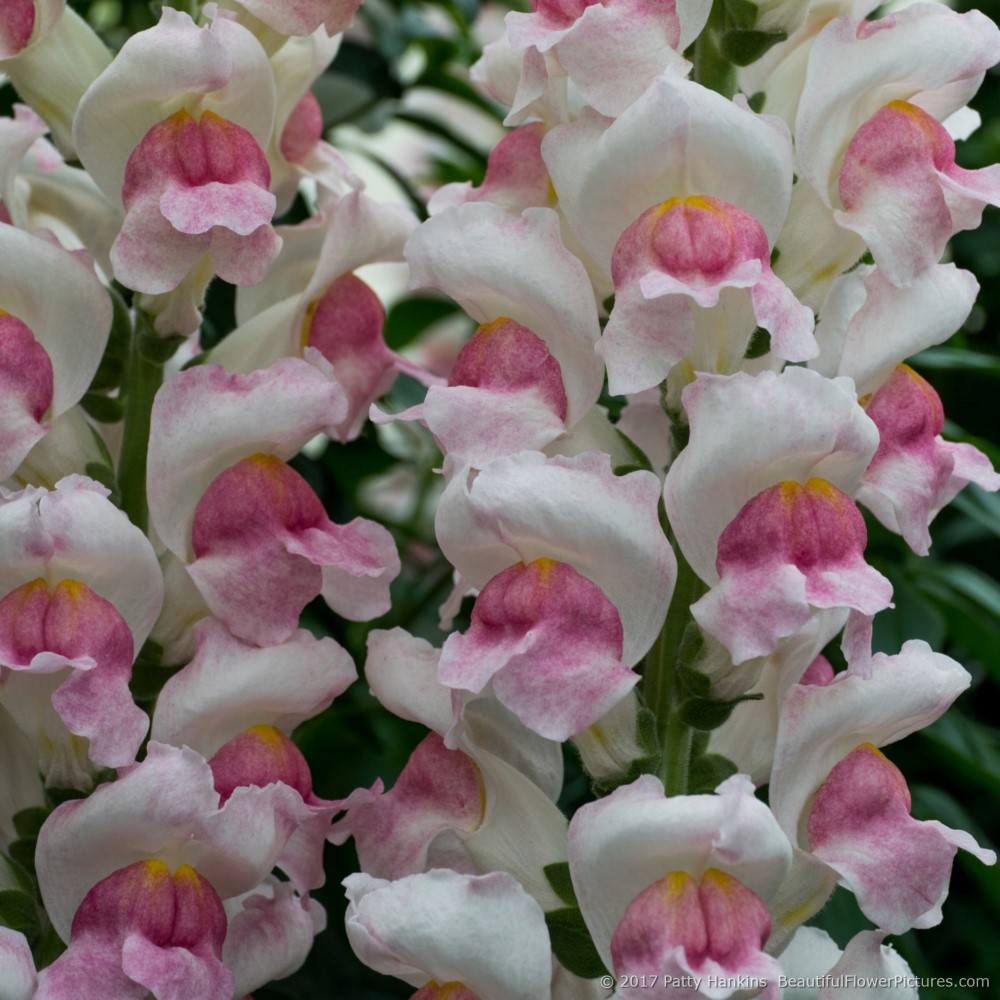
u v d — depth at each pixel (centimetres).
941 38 48
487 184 52
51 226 55
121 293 54
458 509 47
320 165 55
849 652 47
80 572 49
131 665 49
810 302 49
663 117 47
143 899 48
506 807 50
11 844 51
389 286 80
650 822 46
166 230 49
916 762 62
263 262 50
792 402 46
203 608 51
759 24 48
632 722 48
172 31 49
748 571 47
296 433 50
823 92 48
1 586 49
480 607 47
